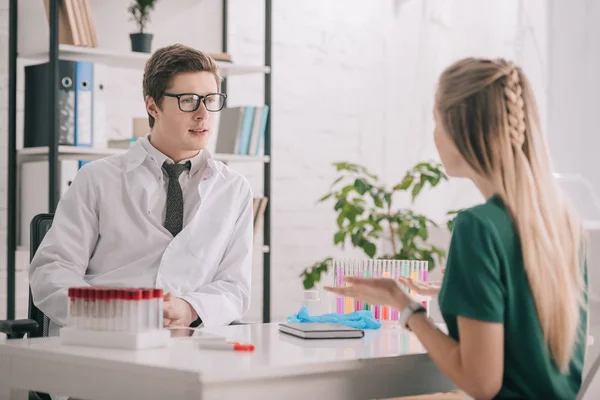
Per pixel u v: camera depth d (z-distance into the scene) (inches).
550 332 67.3
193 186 106.9
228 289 105.0
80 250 102.0
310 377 65.9
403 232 163.9
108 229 103.3
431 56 182.1
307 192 185.9
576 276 70.5
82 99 141.9
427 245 169.5
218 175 109.0
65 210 103.2
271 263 181.0
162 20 166.9
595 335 136.1
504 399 67.2
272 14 180.9
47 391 71.7
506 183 67.7
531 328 66.8
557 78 160.4
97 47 145.3
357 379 68.9
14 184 146.1
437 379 74.9
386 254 187.2
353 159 191.3
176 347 72.6
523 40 166.1
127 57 147.0
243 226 109.7
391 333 85.7
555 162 159.6
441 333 68.8
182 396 61.4
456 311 65.7
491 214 66.9
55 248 100.7
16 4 146.2
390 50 191.3
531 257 66.7
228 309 101.6
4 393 75.7
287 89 183.0
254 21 178.2
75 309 74.2
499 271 66.0
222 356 68.0
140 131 148.1
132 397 65.1
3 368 75.5
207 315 99.0
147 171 105.3
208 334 80.7
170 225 104.6
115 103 161.5
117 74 161.8
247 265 108.3
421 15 184.2
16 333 93.8
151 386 63.7
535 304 66.8
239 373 61.7
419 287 90.0
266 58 163.2
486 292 65.0
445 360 67.1
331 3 188.2
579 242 71.5
